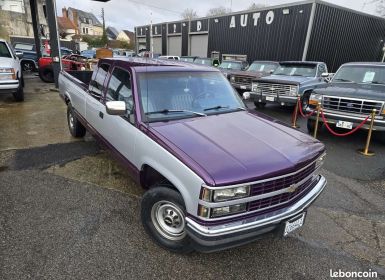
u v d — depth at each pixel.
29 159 4.78
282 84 8.89
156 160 2.67
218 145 2.58
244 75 12.02
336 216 3.58
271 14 19.83
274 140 2.83
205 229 2.22
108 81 3.91
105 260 2.64
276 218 2.42
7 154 4.95
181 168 2.37
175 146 2.52
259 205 2.38
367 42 21.56
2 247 2.73
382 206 3.86
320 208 3.75
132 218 3.29
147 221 2.84
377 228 3.37
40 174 4.25
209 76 3.86
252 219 2.35
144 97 3.18
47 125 6.79
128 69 3.49
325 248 2.98
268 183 2.34
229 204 2.23
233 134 2.85
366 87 6.67
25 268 2.50
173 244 2.73
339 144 6.46
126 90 3.40
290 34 18.89
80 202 3.56
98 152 5.17
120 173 4.38
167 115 3.15
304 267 2.71
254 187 2.28
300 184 2.63
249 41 21.92
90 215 3.31
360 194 4.16
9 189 3.79
